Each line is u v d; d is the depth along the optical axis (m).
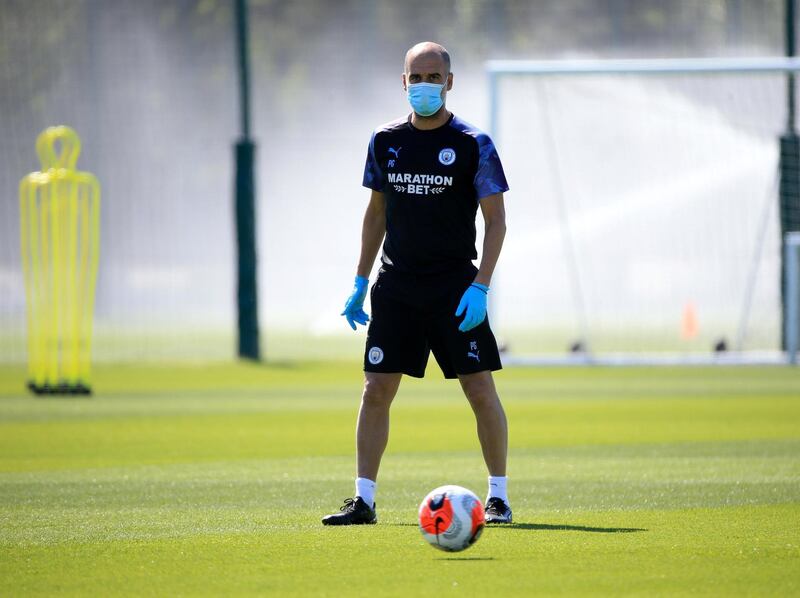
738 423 43.03
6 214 127.25
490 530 21.28
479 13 124.62
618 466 31.75
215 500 25.83
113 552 19.48
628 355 78.31
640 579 17.11
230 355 81.31
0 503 25.45
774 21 117.12
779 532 21.00
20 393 55.94
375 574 17.55
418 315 22.73
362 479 22.59
